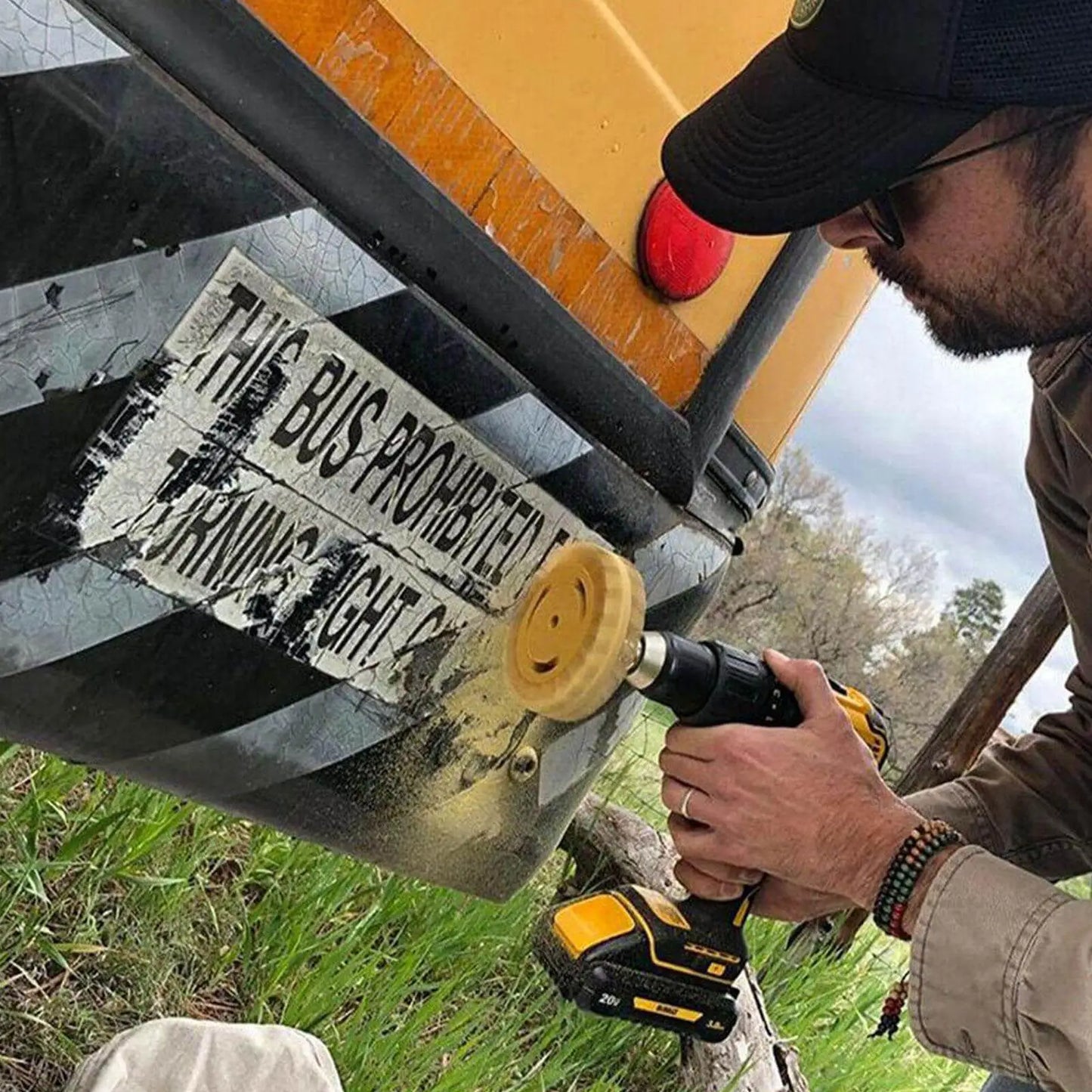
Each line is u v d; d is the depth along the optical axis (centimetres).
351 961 178
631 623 114
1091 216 116
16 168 82
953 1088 305
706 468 133
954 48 104
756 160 111
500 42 100
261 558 102
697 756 135
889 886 133
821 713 137
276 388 97
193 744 106
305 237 94
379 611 111
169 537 98
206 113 87
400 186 98
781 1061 224
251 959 177
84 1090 120
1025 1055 123
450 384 106
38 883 145
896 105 108
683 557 133
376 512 107
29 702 98
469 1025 187
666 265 117
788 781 133
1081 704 189
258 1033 137
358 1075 167
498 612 118
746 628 1252
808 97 110
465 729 122
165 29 84
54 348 87
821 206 111
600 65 107
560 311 111
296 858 188
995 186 117
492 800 128
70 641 96
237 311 93
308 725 112
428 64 97
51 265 85
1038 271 123
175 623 101
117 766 106
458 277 103
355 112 94
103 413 91
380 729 116
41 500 91
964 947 126
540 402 112
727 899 148
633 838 252
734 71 119
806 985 278
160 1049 128
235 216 90
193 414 94
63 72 81
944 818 182
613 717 135
